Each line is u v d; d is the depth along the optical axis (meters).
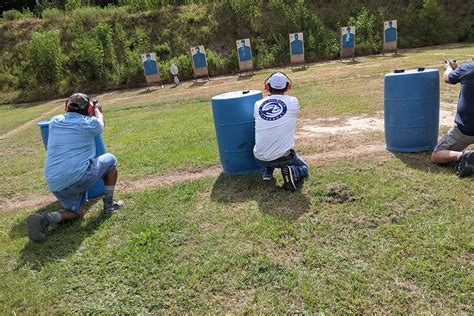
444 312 2.63
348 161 5.30
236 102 4.93
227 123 5.03
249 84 14.58
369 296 2.83
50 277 3.46
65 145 4.14
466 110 4.41
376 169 4.90
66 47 20.73
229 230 3.88
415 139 5.26
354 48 18.28
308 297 2.86
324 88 11.17
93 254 3.73
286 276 3.13
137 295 3.12
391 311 2.69
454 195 4.03
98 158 4.43
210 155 6.22
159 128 8.79
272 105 4.52
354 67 14.72
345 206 4.06
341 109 8.47
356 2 21.56
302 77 13.91
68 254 3.77
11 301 3.19
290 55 18.42
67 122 4.19
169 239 3.84
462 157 4.36
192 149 6.70
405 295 2.80
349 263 3.19
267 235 3.69
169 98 13.73
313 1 21.83
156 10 21.75
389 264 3.12
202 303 2.96
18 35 21.56
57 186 4.16
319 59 19.23
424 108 5.14
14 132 11.20
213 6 21.52
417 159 5.08
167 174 5.71
